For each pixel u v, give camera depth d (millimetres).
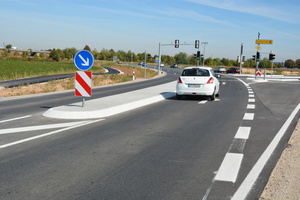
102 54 148750
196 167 4887
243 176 4488
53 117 9383
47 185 4082
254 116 9938
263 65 121812
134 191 3918
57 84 27250
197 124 8516
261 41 44812
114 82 30266
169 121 8945
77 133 7238
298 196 3744
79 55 9898
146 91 17609
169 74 53156
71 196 3738
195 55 52531
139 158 5344
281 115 10148
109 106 10656
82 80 10039
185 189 3998
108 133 7270
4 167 4793
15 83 28734
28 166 4848
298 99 15227
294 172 4613
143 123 8594
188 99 15133
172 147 6090
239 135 7180
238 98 15750
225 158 5375
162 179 4352
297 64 141625
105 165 4941
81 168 4785
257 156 5496
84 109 9875
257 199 3701
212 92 14203
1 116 9609
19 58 112375
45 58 130375
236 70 66375
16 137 6766
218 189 4004
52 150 5777
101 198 3693
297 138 6855
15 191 3871
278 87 24469
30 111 10719
